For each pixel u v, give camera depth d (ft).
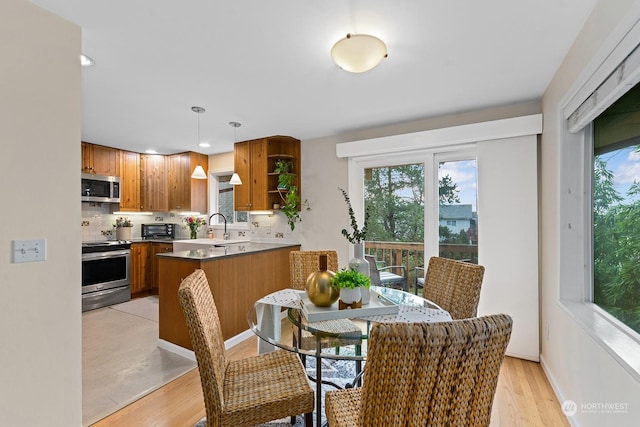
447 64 6.76
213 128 11.59
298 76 7.32
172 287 9.12
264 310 6.00
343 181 12.08
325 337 4.74
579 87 5.55
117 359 8.57
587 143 6.36
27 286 4.71
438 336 2.56
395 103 9.02
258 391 4.55
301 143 13.19
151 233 16.90
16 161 4.61
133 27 5.45
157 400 6.68
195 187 15.90
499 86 7.86
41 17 4.89
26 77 4.73
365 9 4.99
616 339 4.66
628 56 4.07
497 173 9.02
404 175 10.96
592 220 6.30
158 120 10.62
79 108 5.35
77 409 5.26
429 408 2.75
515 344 8.70
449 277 6.61
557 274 6.78
